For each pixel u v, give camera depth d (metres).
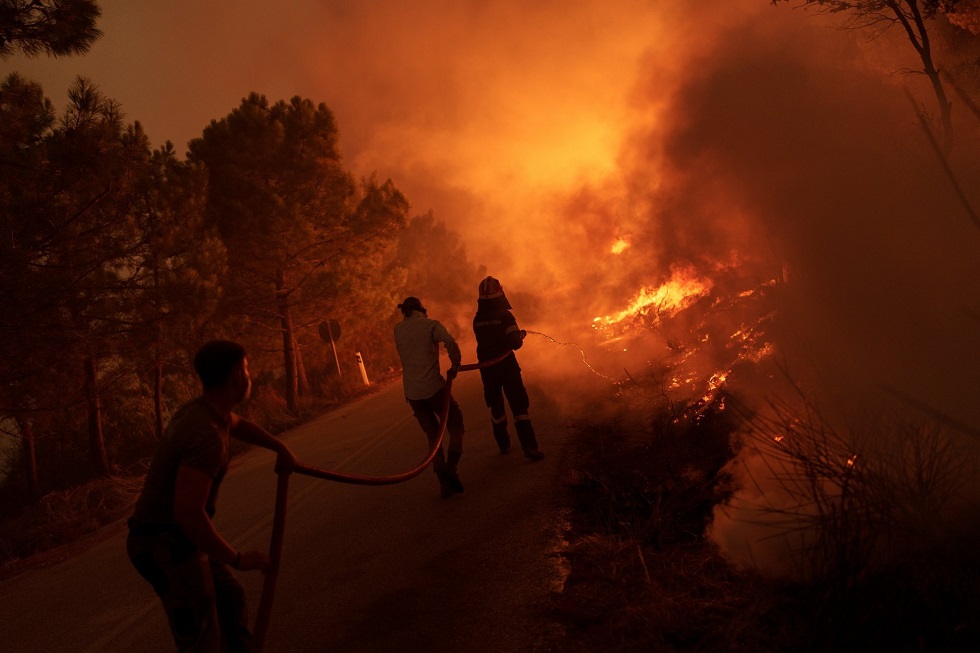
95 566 6.89
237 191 16.64
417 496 6.60
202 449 2.92
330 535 5.97
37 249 10.73
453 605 4.16
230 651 3.22
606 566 4.22
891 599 3.03
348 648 3.89
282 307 17.05
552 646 3.47
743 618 3.31
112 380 13.75
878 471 3.62
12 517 13.55
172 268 13.23
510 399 6.96
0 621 5.81
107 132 10.57
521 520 5.30
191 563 3.01
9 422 13.70
